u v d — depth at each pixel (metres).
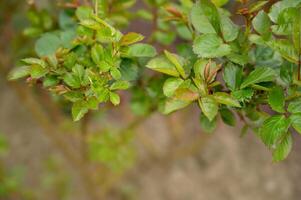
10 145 1.90
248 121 0.76
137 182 1.84
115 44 0.70
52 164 1.68
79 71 0.70
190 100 0.68
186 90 0.67
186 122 1.84
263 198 1.81
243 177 1.86
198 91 0.68
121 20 0.87
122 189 1.79
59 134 1.47
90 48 0.75
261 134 0.68
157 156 1.82
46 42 0.81
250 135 1.96
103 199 1.57
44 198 1.74
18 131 1.94
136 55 0.73
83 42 0.75
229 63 0.70
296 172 1.86
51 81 0.72
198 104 0.69
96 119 1.48
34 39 1.10
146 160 1.87
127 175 1.85
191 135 1.88
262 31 0.71
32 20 0.93
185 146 1.76
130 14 0.89
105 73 0.70
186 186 1.85
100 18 0.72
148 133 1.92
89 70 0.69
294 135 1.87
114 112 1.84
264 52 0.75
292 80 0.69
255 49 0.76
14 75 0.71
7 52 1.28
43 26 0.93
